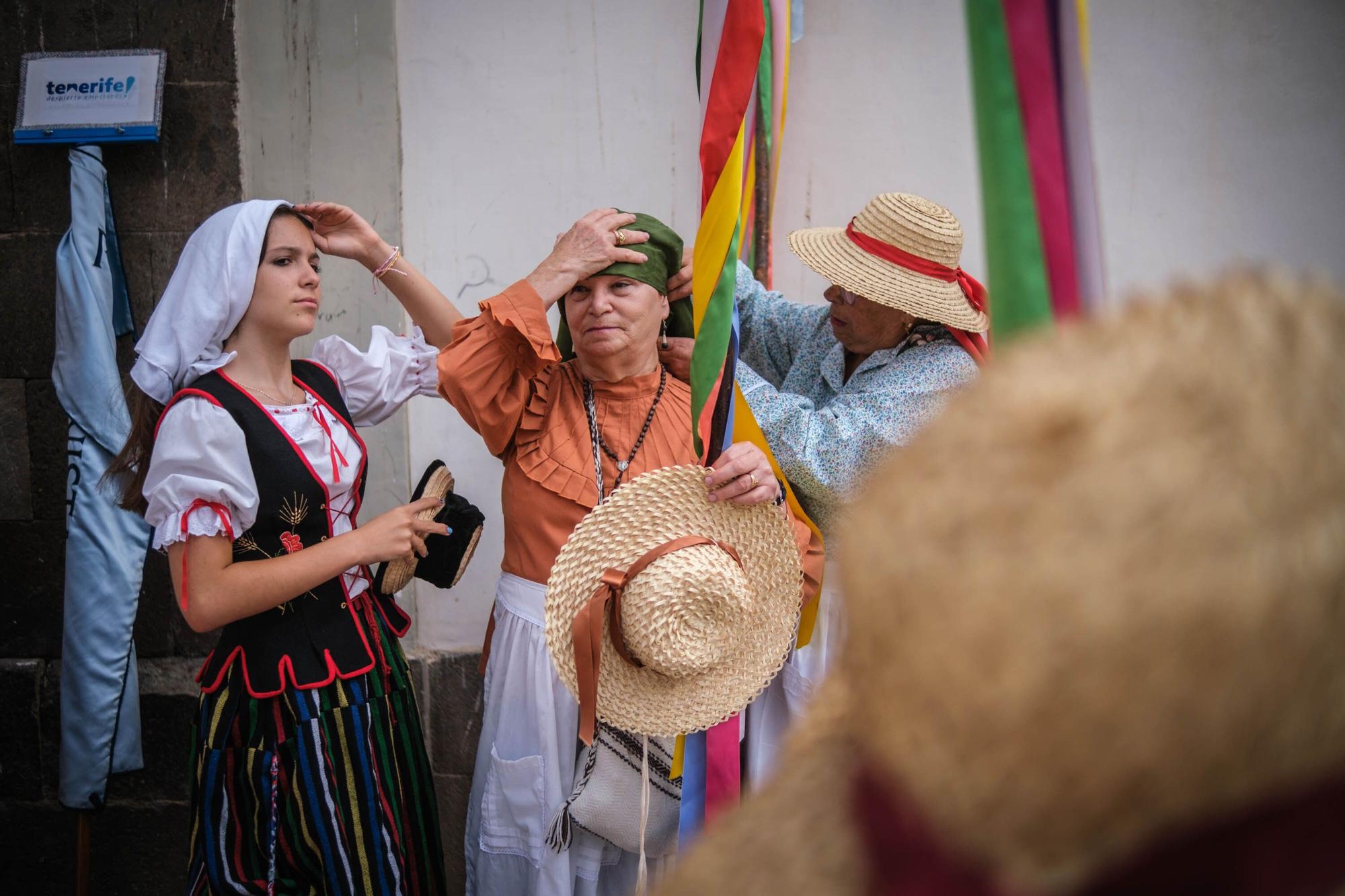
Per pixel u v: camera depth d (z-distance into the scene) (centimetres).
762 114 226
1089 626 25
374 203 252
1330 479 26
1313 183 243
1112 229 248
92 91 244
